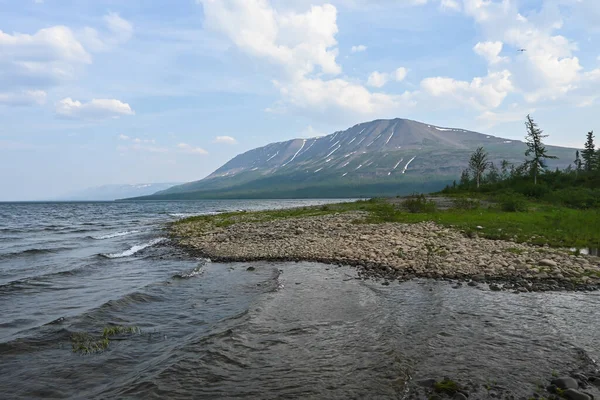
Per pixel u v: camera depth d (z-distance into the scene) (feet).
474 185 304.09
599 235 73.67
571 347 27.78
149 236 114.21
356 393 21.94
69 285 50.80
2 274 59.06
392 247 66.03
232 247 78.48
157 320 35.91
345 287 45.75
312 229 94.48
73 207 490.90
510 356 26.40
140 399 21.84
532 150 237.04
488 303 38.37
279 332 31.86
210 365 25.93
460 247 63.05
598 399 20.40
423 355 26.73
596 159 278.05
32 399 22.03
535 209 133.59
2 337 31.35
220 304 40.78
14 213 315.37
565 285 44.57
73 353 28.48
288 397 21.75
